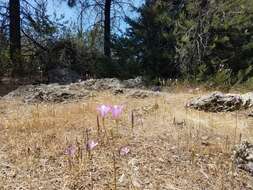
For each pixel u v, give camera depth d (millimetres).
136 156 6520
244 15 18141
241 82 16828
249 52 18359
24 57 22406
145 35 19328
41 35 22344
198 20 18219
